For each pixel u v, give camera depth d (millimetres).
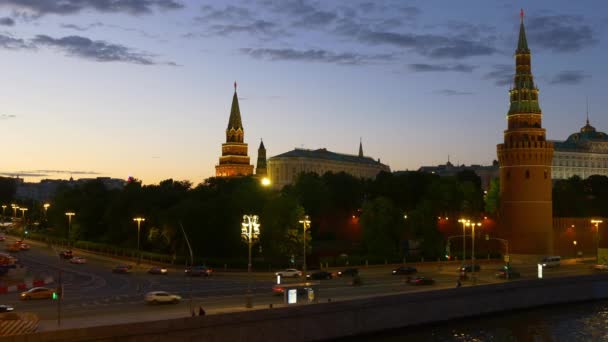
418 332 71062
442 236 132250
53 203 173500
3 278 92312
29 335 46844
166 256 117062
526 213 140250
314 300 70812
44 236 170000
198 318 54938
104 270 108250
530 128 141500
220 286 85688
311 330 62906
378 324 68875
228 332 56875
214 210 119812
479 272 110250
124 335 50906
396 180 174250
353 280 89312
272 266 109312
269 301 71000
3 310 60125
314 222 164625
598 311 85000
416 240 138000
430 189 155000
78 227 154000
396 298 70500
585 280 92750
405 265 119750
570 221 145875
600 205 177750
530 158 140500
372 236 125750
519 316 81125
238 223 118250
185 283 89312
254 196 120062
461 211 151125
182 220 118750
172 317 59781
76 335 48750
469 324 75688
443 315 75250
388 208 128250
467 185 155875
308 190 166375
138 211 137625
